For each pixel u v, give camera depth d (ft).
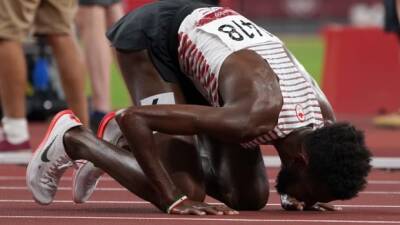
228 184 52.08
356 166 47.32
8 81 75.41
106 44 88.94
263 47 50.72
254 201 51.83
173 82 52.54
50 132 52.49
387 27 101.09
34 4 74.28
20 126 76.64
